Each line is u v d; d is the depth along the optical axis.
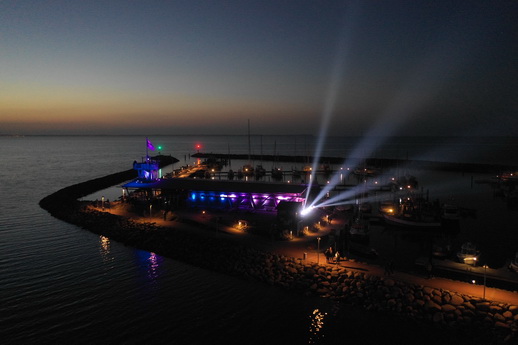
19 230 54.81
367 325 26.91
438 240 48.00
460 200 78.88
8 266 39.66
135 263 40.66
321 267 34.69
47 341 25.73
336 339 25.50
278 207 49.16
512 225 57.03
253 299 31.33
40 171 143.00
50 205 70.56
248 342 25.50
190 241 44.59
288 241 43.03
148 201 64.88
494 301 27.23
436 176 122.75
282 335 26.19
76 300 31.69
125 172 124.19
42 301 31.53
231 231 47.47
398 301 28.78
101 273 37.72
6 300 31.69
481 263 38.94
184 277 36.41
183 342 25.61
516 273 33.22
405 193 84.56
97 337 26.22
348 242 41.50
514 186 91.19
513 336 23.98
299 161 196.25
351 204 66.38
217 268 37.94
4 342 25.58
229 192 59.34
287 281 33.56
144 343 25.53
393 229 54.09
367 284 31.30
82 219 59.03
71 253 44.12
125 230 51.28
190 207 61.53
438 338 24.95
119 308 30.25
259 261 37.41
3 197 83.62
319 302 30.34
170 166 177.50
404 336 25.41
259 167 135.38
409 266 36.53
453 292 28.81
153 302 31.22
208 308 30.06
